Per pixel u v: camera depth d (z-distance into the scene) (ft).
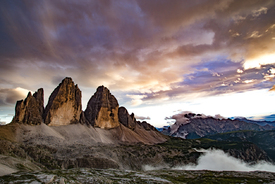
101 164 630.74
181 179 458.09
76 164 593.42
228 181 430.61
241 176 476.95
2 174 324.80
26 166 443.73
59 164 566.77
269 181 412.16
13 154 513.45
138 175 449.48
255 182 411.54
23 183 268.41
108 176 414.41
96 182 333.01
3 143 531.50
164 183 374.63
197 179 456.86
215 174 513.04
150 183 368.89
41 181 281.54
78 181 323.78
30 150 586.45
